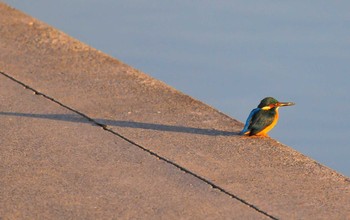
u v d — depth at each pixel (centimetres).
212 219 998
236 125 1270
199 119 1287
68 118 1279
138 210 1016
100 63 1499
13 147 1180
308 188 1078
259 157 1162
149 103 1340
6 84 1402
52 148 1177
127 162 1139
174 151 1173
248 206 1030
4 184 1074
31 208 1019
